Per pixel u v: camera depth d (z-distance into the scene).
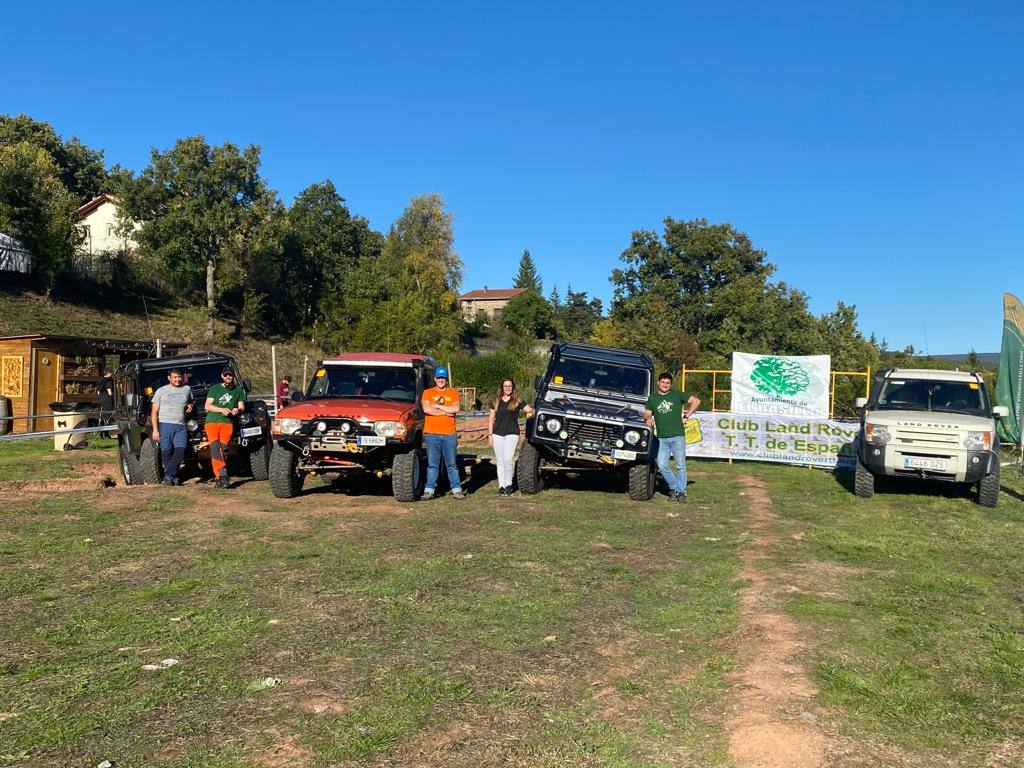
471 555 7.64
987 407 12.52
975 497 12.68
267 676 4.58
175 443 11.86
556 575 6.96
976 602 6.38
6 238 36.44
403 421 10.66
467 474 13.66
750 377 17.27
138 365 12.83
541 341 63.88
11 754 3.60
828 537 8.98
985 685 4.66
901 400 12.87
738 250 57.72
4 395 22.38
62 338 22.62
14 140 55.84
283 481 10.86
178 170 43.69
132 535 8.37
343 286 54.88
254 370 40.50
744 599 6.32
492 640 5.25
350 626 5.49
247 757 3.61
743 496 12.23
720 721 4.10
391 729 3.92
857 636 5.47
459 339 57.09
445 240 74.81
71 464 15.50
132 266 46.00
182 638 5.20
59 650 4.96
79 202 50.31
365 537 8.43
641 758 3.69
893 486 13.66
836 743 3.88
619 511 10.51
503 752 3.71
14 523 8.92
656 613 5.91
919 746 3.88
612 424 11.17
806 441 16.58
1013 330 18.62
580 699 4.35
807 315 51.06
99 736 3.80
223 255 45.81
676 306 56.09
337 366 12.08
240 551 7.67
